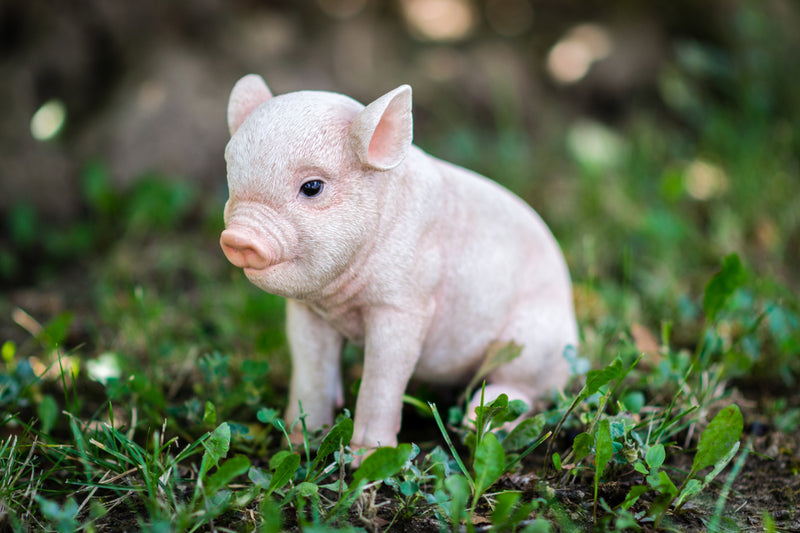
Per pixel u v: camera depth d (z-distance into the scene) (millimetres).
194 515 2355
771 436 3205
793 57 6863
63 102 6445
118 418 3320
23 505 2613
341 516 2500
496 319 3068
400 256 2725
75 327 4414
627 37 7480
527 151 6598
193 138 6109
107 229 5598
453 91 7125
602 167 5922
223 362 3184
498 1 7918
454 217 2922
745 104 6410
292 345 3059
